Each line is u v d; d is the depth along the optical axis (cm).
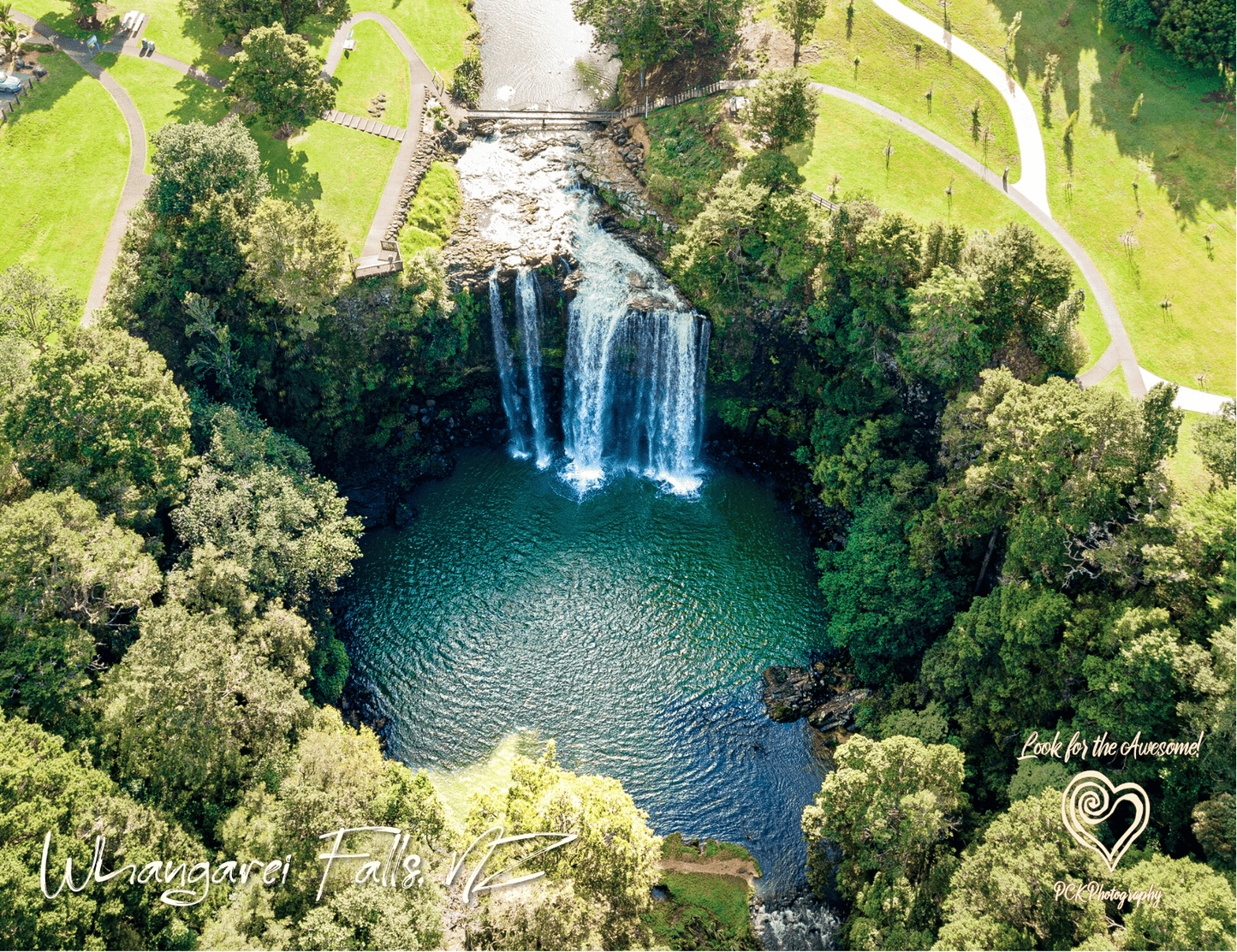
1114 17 13988
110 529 8344
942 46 14388
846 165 12912
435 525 11875
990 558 9931
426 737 9831
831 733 9950
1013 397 9069
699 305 12138
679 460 12912
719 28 14100
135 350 9650
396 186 12950
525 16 16200
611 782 7969
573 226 13000
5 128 12912
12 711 7550
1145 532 8231
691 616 10925
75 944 6525
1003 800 8712
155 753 7556
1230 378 10650
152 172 12650
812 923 8569
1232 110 13138
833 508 11725
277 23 12556
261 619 9075
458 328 12206
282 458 10569
